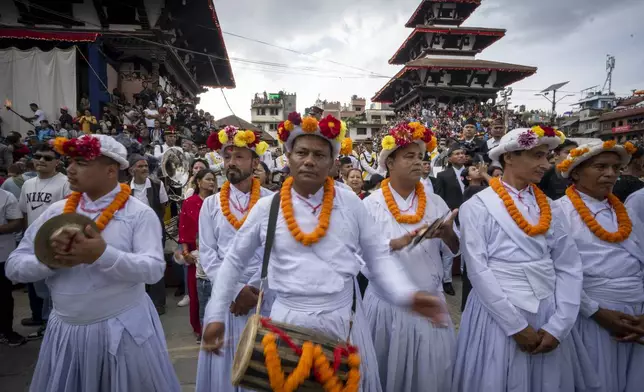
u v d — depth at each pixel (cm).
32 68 1534
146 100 1705
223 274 220
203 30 2272
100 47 1680
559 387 252
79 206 246
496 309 246
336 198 222
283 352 183
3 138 1314
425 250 283
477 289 255
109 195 248
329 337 200
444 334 271
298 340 189
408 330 266
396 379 266
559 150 526
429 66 3453
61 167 566
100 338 233
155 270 240
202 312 414
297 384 177
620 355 274
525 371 247
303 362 180
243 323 282
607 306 271
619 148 274
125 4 1767
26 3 1650
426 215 299
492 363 253
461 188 605
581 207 285
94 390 231
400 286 213
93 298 230
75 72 1557
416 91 3772
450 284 593
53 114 1541
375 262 227
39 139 1207
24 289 632
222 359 279
